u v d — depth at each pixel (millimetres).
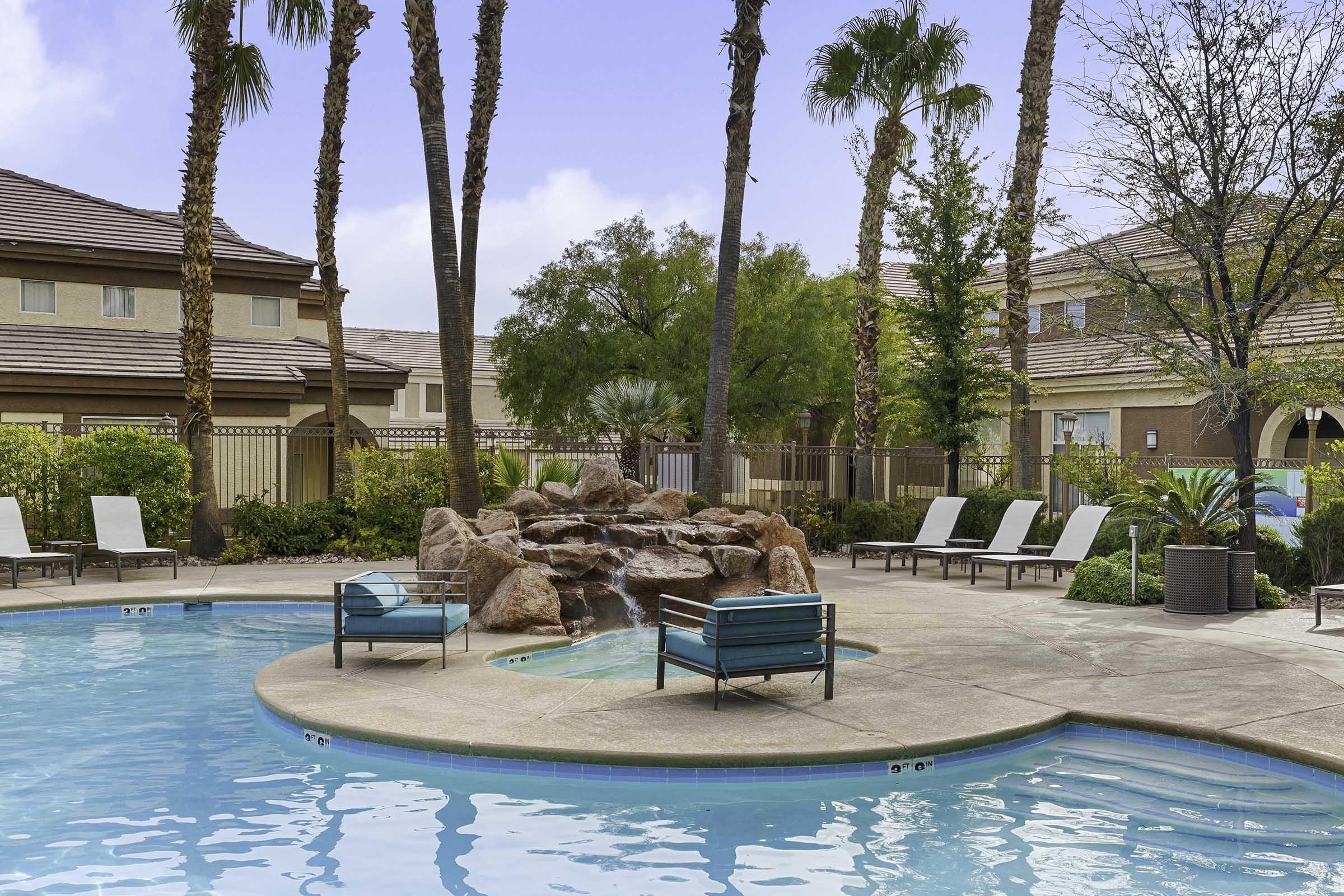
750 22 17609
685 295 30766
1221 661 9320
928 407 20609
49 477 17453
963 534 19922
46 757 6910
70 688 9039
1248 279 14703
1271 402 14484
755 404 30562
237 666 9992
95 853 5207
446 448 19797
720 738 6703
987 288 31766
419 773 6570
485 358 42719
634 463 20938
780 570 12617
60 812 5828
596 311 30375
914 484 30672
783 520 13766
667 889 4781
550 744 6547
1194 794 6195
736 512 20828
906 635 10711
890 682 8461
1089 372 25219
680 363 30250
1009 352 29938
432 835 5496
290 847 5312
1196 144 14352
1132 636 10648
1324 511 14203
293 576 15719
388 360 41125
